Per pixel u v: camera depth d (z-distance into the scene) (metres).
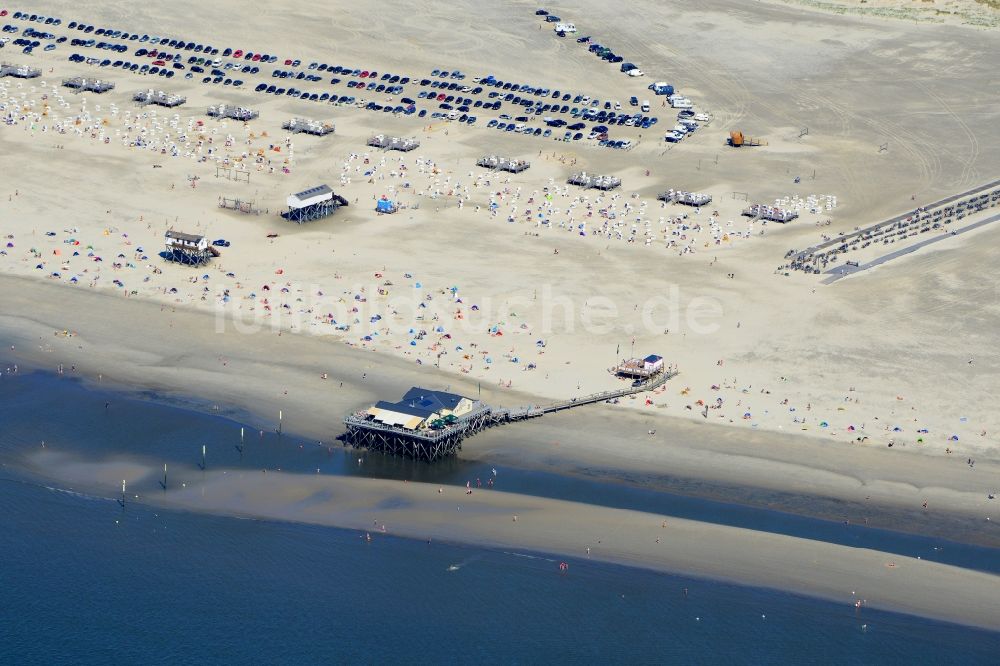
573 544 176.50
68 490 186.12
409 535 178.12
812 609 165.00
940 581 169.75
